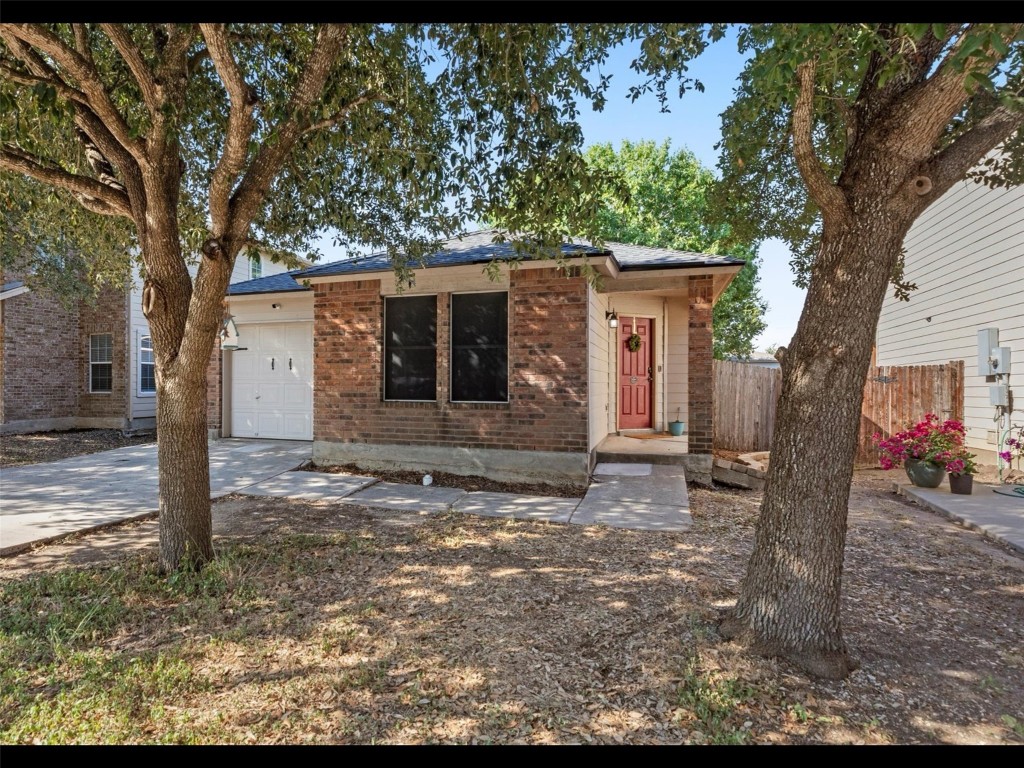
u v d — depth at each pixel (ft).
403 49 14.92
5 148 13.32
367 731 7.64
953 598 12.32
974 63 7.03
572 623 10.77
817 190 8.95
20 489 22.48
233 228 12.67
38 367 44.27
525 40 12.45
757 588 9.79
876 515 20.56
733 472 26.76
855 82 10.69
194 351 12.99
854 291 8.96
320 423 27.94
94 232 21.43
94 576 13.09
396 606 11.66
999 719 7.95
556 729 7.67
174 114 12.05
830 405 9.18
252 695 8.46
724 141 16.90
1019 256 27.40
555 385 24.13
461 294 25.89
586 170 14.78
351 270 26.63
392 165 17.02
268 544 15.74
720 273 25.84
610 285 27.25
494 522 18.34
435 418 25.98
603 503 20.79
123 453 31.99
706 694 8.32
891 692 8.54
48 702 8.21
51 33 11.05
